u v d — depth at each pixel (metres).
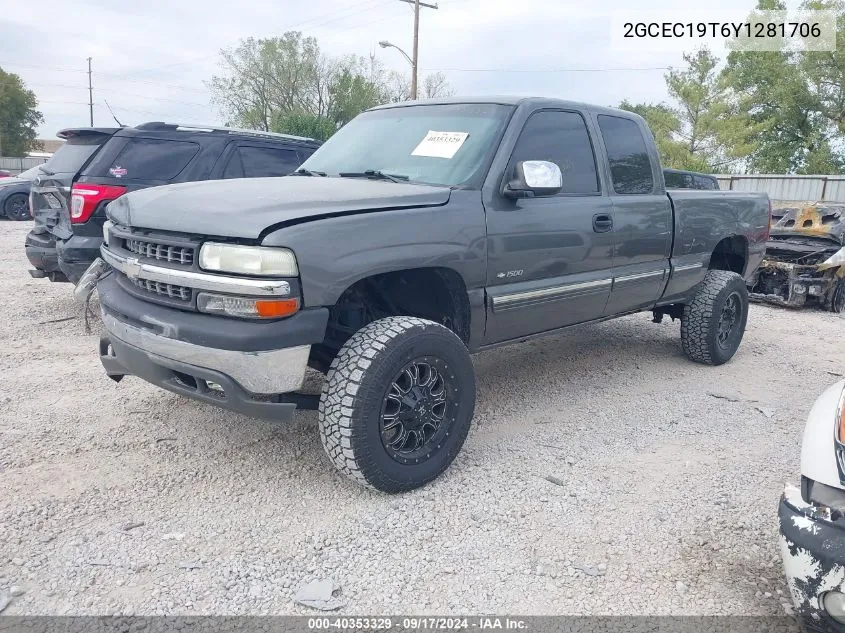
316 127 37.44
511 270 4.11
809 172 40.06
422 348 3.49
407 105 4.88
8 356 5.75
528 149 4.28
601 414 4.93
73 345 6.14
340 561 3.04
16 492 3.51
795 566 2.47
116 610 2.68
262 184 3.88
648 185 5.29
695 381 5.78
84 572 2.90
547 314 4.49
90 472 3.77
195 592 2.80
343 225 3.29
